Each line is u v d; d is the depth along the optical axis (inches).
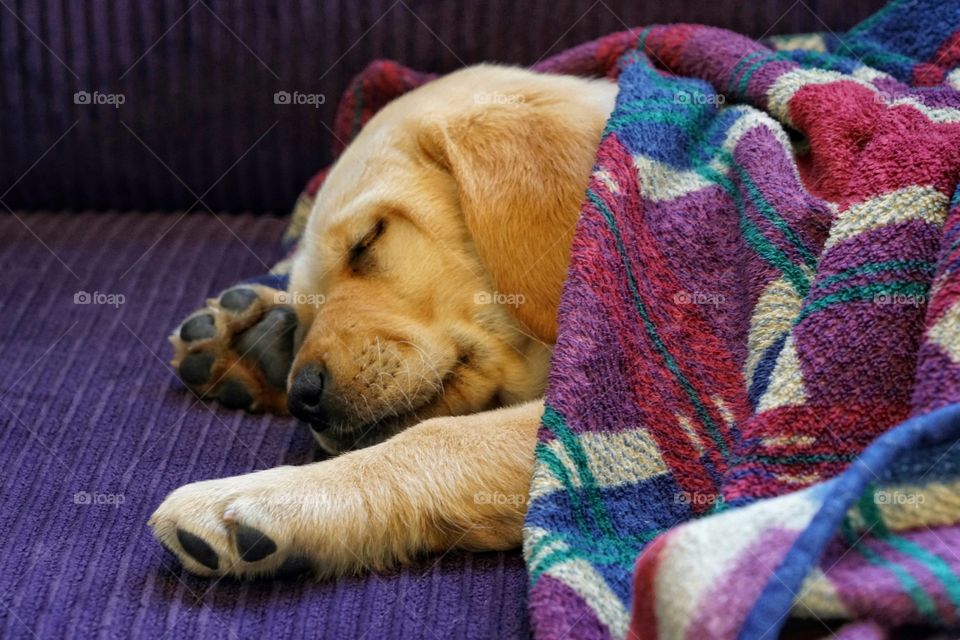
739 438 54.3
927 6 77.9
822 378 51.3
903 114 60.4
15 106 104.7
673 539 43.0
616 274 58.9
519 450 59.4
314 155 105.9
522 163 68.7
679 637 41.3
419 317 70.2
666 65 80.8
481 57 101.2
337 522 55.3
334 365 67.1
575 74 86.7
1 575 54.5
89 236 103.2
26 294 91.3
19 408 72.9
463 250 71.2
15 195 108.0
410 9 100.7
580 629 44.8
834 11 95.7
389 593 53.7
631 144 64.5
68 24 102.6
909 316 52.1
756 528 42.3
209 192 108.2
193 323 74.0
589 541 52.0
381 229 72.0
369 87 95.1
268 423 72.1
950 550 44.4
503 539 58.0
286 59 102.7
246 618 51.7
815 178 64.1
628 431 56.4
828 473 50.1
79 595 52.9
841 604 42.5
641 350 58.7
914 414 48.5
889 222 54.4
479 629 50.1
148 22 102.2
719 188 64.7
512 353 70.5
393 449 59.7
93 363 80.1
